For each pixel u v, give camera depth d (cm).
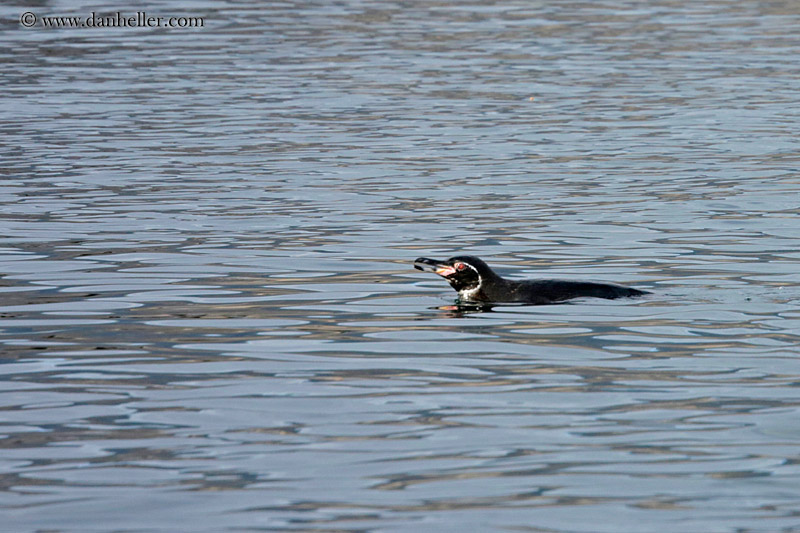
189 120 2855
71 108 3022
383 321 1316
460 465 890
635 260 1598
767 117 2831
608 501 824
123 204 1981
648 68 3678
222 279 1512
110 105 3072
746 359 1152
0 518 805
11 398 1051
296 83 3422
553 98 3158
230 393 1063
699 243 1688
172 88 3350
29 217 1881
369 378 1109
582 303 1377
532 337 1244
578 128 2727
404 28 4606
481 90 3291
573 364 1146
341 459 903
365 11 5069
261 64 3784
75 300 1408
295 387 1080
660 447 922
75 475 876
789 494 832
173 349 1207
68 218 1875
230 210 1939
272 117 2898
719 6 5300
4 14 4931
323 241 1728
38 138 2614
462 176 2219
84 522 798
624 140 2572
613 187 2105
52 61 3862
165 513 811
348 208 1956
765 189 2059
